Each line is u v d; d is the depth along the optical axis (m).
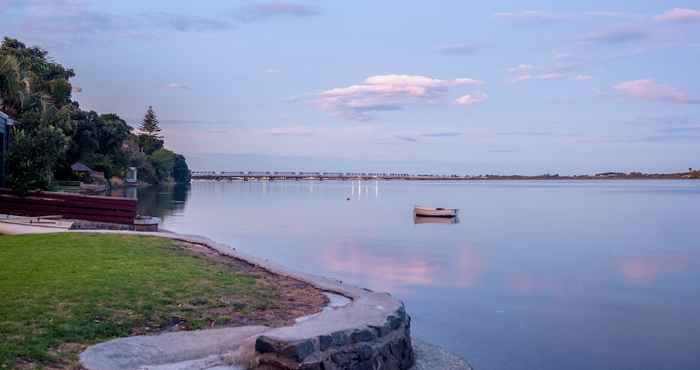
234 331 10.07
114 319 10.09
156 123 167.75
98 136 93.62
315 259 28.72
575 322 16.66
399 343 10.22
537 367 12.51
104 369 8.12
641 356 13.54
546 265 27.86
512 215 68.75
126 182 119.00
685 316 17.59
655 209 81.94
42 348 8.49
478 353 13.40
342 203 95.81
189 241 19.44
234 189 164.75
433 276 24.11
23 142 27.16
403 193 170.12
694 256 31.67
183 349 9.10
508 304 18.92
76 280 12.05
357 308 10.59
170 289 12.17
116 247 16.66
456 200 116.44
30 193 26.78
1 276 12.15
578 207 87.62
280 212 67.06
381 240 38.88
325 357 8.49
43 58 84.31
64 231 20.78
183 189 133.62
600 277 24.50
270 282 14.08
